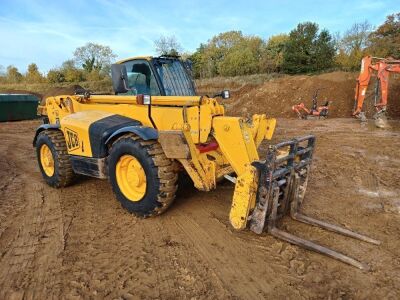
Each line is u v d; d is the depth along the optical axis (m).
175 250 3.58
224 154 3.96
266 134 4.67
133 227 4.10
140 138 4.07
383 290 2.94
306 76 19.75
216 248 3.59
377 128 11.61
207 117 3.93
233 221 3.55
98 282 3.09
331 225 3.97
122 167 4.34
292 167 3.86
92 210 4.67
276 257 3.40
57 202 5.00
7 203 5.00
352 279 3.07
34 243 3.80
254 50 35.91
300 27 26.61
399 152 7.94
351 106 15.91
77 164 4.99
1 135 11.91
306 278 3.09
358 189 5.40
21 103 16.64
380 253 3.50
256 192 3.51
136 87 5.10
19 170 6.91
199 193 5.08
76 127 4.79
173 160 4.04
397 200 4.92
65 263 3.39
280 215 4.01
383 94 11.99
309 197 5.02
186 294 2.91
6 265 3.37
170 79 5.07
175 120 4.21
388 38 28.62
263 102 18.64
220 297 2.86
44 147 5.67
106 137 4.46
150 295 2.91
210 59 37.59
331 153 7.88
